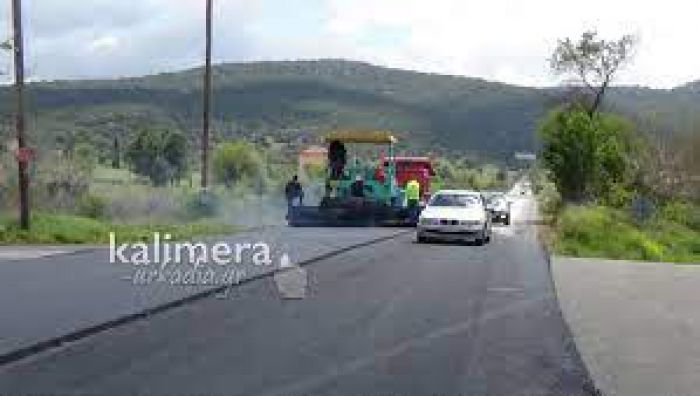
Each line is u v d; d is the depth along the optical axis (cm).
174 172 7375
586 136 5328
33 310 1562
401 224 4359
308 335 1384
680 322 1583
